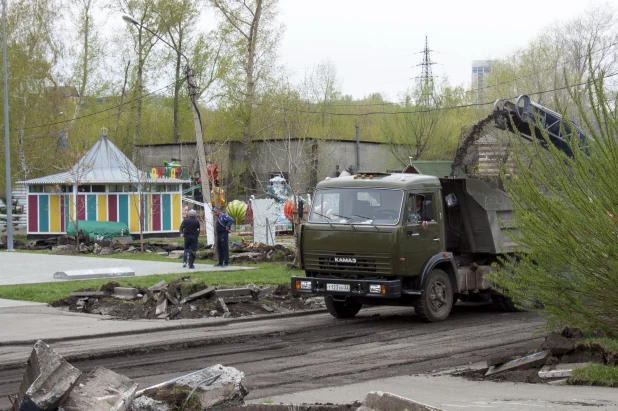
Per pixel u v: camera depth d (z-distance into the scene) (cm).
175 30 5972
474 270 1783
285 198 4372
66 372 625
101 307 1748
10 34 5128
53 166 4712
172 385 713
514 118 1950
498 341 1398
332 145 5612
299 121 5094
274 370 1130
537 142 1151
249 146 5631
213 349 1322
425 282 1633
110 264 2809
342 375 1092
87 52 5641
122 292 1827
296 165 4241
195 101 3017
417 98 5612
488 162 2036
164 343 1325
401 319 1709
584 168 1059
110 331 1442
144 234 4238
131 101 5753
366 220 1619
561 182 1080
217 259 2966
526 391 947
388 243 1578
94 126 6475
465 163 2122
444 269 1723
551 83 4441
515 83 4841
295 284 1670
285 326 1577
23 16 5203
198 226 2645
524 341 1394
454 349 1316
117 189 4188
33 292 1981
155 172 4322
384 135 5744
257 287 1852
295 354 1272
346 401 904
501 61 5119
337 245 1631
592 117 1160
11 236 3694
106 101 6331
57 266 2744
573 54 4472
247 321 1661
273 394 957
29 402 592
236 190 5684
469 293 1820
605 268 1057
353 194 1650
